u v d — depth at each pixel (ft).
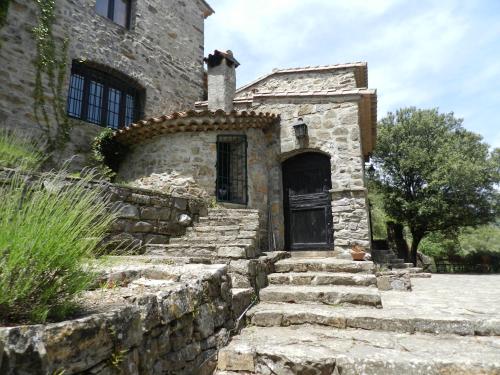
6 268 4.05
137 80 28.63
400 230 54.13
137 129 22.79
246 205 22.65
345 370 7.35
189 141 22.43
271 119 24.40
